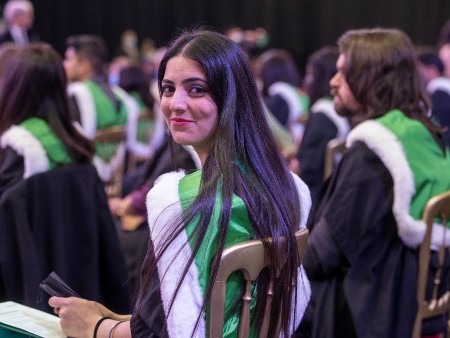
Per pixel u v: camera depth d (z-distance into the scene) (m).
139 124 4.45
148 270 1.30
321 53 3.29
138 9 10.07
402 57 2.14
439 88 4.31
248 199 1.32
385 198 2.02
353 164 2.05
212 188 1.30
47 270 2.27
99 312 1.47
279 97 4.50
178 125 1.37
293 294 1.45
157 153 2.79
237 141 1.36
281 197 1.37
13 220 2.21
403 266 2.04
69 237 2.34
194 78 1.35
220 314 1.29
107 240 2.46
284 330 1.42
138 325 1.31
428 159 2.04
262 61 4.71
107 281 2.48
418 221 2.00
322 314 2.10
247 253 1.31
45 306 2.20
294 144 4.23
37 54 2.28
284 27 9.32
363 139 2.05
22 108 2.28
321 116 3.17
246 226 1.34
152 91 4.80
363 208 2.03
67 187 2.32
